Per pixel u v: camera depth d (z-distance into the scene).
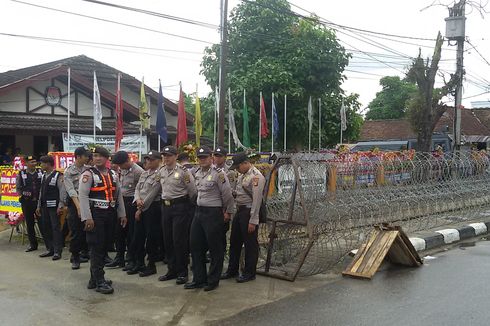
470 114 39.97
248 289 6.75
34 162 9.24
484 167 13.54
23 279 7.14
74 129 17.12
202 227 6.69
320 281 7.21
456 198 12.26
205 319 5.51
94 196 6.50
